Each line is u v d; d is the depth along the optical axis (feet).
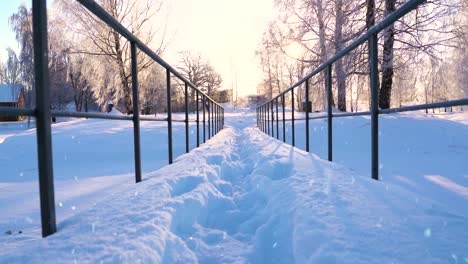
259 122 46.50
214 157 12.43
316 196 5.86
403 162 17.69
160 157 23.25
